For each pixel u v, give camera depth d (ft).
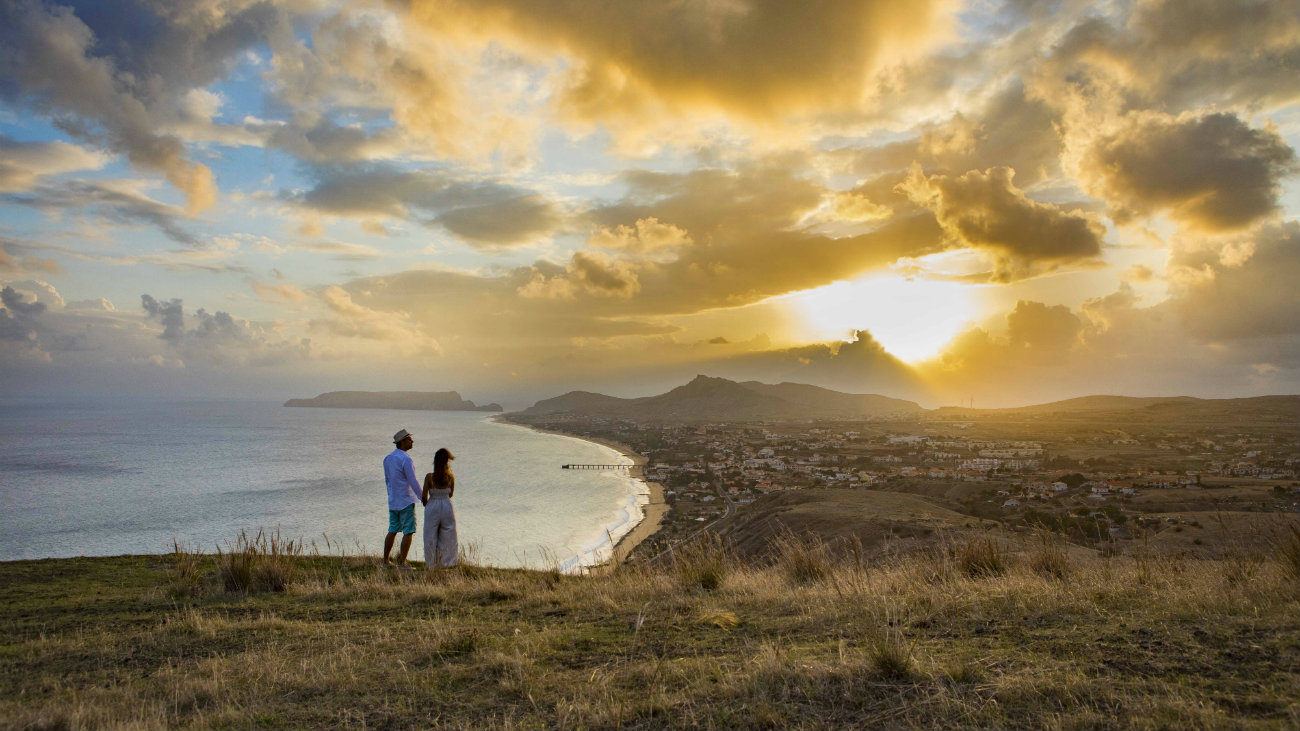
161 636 17.90
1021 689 10.27
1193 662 11.25
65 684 13.91
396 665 14.15
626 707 10.52
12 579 31.35
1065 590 19.03
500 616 19.97
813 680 11.29
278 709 11.52
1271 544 21.18
